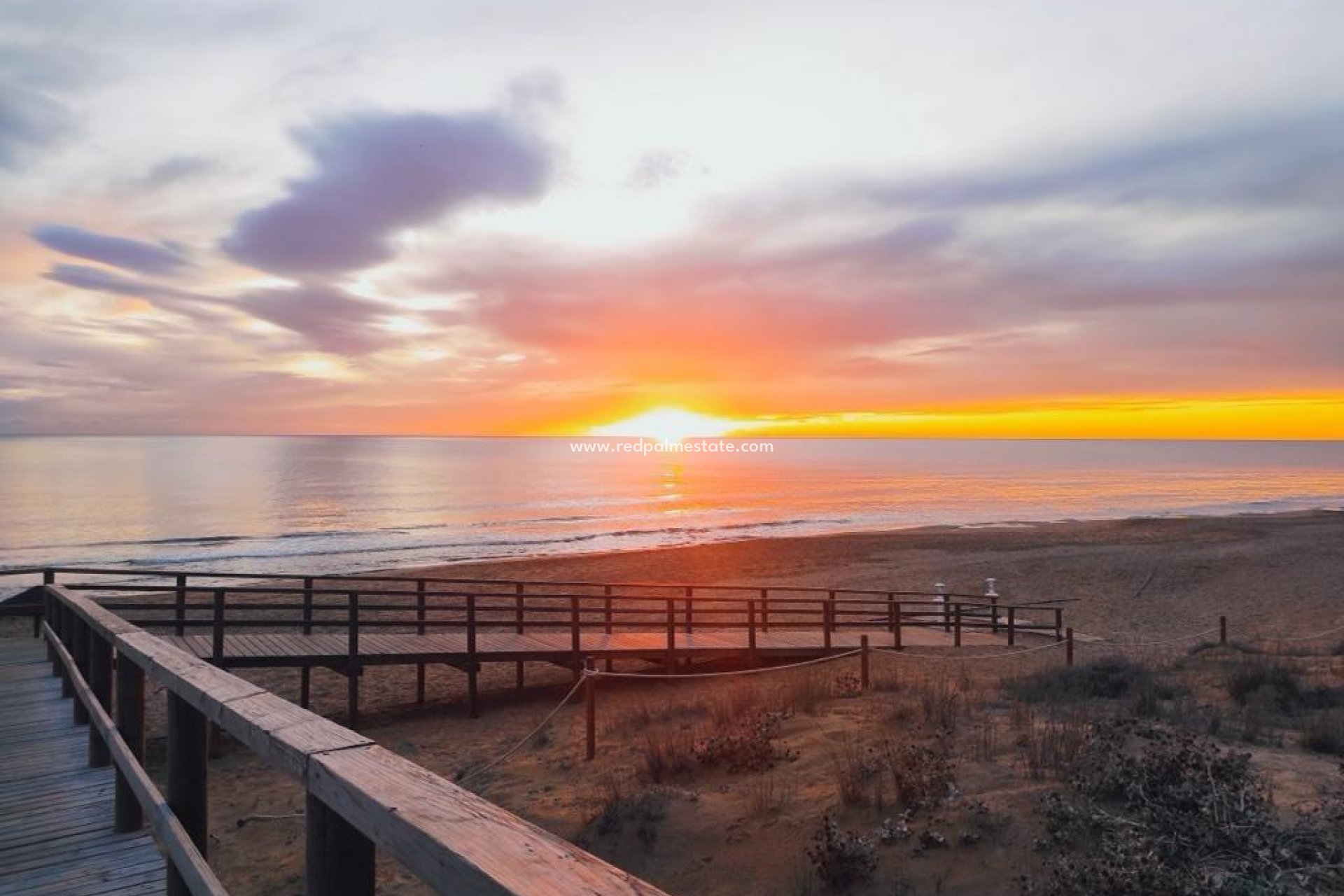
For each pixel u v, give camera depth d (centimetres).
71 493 8275
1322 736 742
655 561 3669
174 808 326
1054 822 565
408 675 1631
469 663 1328
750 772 786
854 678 1280
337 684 1559
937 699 963
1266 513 6744
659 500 8262
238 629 1981
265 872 732
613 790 759
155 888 400
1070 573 3391
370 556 4072
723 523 5922
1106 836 533
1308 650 1498
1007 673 1366
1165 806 564
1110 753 667
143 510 6669
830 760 789
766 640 1623
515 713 1333
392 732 1230
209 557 4025
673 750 842
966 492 9738
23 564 3809
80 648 743
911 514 6719
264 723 219
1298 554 3950
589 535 5100
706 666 1566
